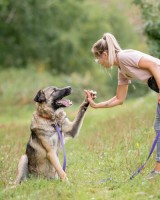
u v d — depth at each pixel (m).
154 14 15.51
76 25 45.97
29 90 35.75
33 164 9.06
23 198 7.55
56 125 8.84
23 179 9.09
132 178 8.18
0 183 8.78
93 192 7.77
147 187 7.42
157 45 15.13
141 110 17.70
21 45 44.66
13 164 10.26
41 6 43.78
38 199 7.29
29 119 25.39
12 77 39.38
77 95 35.94
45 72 42.34
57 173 8.99
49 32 44.84
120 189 7.64
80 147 13.04
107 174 9.00
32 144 9.02
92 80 41.62
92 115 22.45
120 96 8.42
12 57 44.25
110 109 23.47
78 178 8.88
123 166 9.28
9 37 44.78
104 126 15.80
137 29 17.31
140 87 31.62
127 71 7.81
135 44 44.75
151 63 7.57
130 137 11.67
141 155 9.70
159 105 7.86
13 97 34.12
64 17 45.44
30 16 43.19
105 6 49.81
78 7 46.09
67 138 9.16
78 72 45.09
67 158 11.40
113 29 46.84
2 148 12.16
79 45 45.31
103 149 11.59
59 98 8.91
